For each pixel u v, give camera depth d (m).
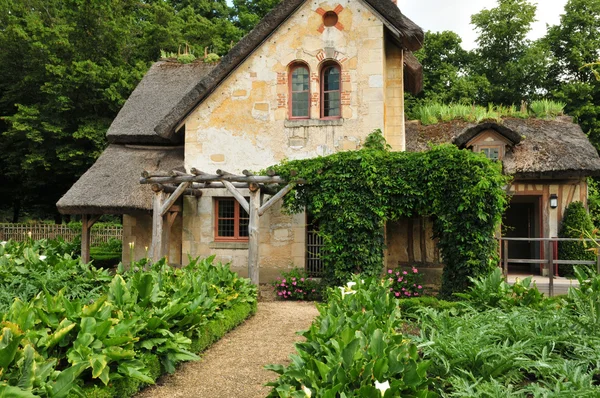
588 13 26.41
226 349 6.84
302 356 3.71
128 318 4.90
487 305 6.37
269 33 13.01
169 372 5.47
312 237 13.02
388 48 13.75
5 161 25.70
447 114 17.53
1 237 21.91
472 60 29.38
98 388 4.23
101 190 13.12
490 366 4.00
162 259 7.96
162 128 13.35
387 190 10.78
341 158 11.10
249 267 11.13
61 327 4.22
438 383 3.94
